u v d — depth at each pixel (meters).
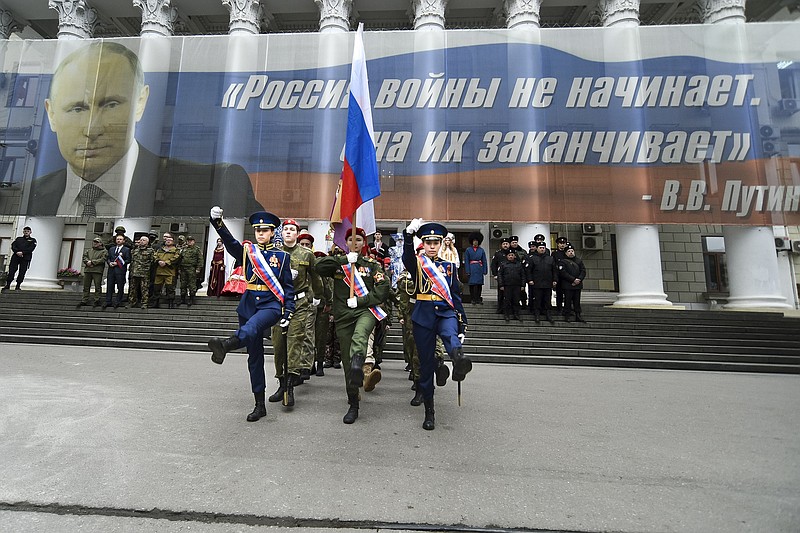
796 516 2.39
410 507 2.48
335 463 3.07
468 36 13.32
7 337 9.11
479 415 4.38
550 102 12.77
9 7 17.52
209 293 12.75
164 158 13.41
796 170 11.55
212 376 5.99
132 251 10.96
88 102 13.77
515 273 10.34
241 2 15.45
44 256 14.63
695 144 12.08
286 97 13.52
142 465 2.95
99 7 17.11
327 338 6.67
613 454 3.33
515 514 2.42
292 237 5.20
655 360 8.37
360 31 5.15
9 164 13.66
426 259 4.09
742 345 9.01
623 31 12.75
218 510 2.40
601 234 17.58
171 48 13.87
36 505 2.42
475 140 12.83
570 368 7.99
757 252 12.16
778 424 4.15
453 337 3.77
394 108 13.17
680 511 2.47
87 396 4.66
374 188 4.76
